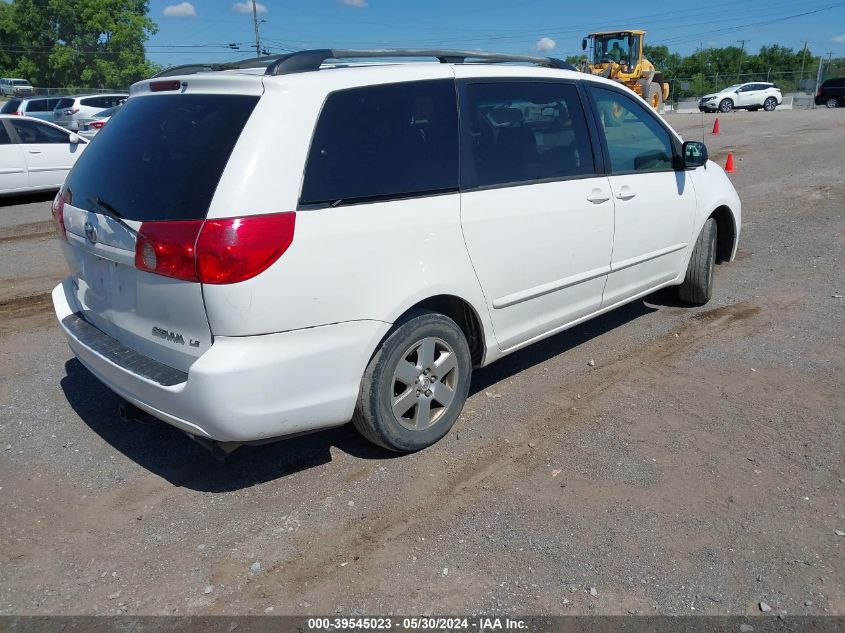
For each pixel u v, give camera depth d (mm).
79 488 3615
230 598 2852
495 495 3473
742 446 3846
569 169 4414
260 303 3010
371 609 2775
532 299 4254
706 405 4316
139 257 3139
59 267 7875
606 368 4898
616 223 4719
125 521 3346
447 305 3980
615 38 27656
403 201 3486
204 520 3340
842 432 3949
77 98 22672
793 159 14781
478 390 4625
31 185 12961
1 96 62500
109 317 3596
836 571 2910
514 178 4039
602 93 4762
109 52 69812
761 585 2846
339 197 3250
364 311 3332
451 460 3793
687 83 53312
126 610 2799
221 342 3035
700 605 2754
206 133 3184
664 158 5242
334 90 3318
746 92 38531
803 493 3420
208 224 2941
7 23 68562
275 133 3088
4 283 7270
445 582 2904
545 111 4312
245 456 3879
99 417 4352
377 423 3586
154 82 3602
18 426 4242
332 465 3768
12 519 3375
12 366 5145
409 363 3658
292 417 3225
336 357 3285
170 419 3232
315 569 3002
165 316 3199
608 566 2969
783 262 7352
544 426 4129
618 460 3746
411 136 3582
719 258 6387
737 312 5898
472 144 3846
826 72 48812
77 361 5219
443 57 3936
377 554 3080
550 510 3344
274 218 3021
